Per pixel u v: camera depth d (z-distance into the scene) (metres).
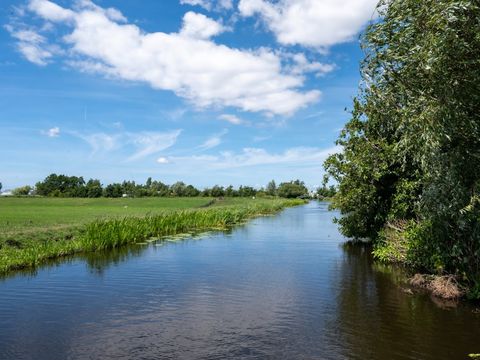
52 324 10.67
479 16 8.13
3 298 13.28
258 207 64.94
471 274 12.62
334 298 13.10
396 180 21.16
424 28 8.83
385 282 15.35
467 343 9.16
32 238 22.66
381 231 21.03
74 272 17.41
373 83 10.55
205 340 9.48
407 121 9.80
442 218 12.18
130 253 22.64
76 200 102.94
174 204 86.56
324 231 34.75
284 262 19.69
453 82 8.63
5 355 8.71
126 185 138.88
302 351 8.78
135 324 10.66
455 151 10.28
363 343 9.20
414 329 10.11
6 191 150.75
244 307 12.15
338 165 22.88
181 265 18.95
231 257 21.20
